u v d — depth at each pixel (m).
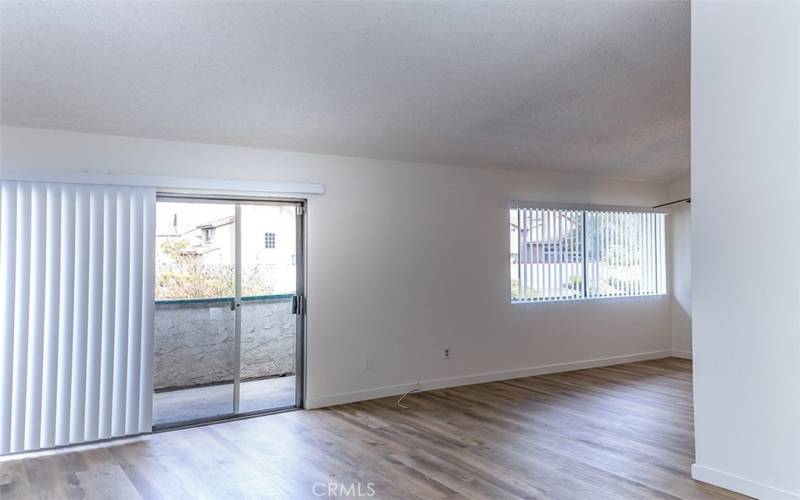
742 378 3.08
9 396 3.88
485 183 6.32
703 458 3.28
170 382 4.61
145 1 2.99
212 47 3.44
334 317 5.27
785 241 2.90
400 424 4.57
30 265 3.97
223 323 4.84
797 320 2.85
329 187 5.29
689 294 7.68
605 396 5.50
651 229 7.78
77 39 3.23
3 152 3.92
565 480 3.33
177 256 4.64
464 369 6.08
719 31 3.19
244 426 4.55
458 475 3.43
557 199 6.88
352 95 4.25
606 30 3.71
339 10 3.22
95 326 4.16
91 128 4.17
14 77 3.50
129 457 3.83
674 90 4.78
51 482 3.39
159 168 4.49
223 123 4.41
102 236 4.21
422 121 4.85
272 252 5.07
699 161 3.29
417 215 5.82
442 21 3.41
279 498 3.12
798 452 2.84
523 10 3.39
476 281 6.20
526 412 4.91
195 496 3.17
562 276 6.89
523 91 4.49
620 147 6.18
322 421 4.67
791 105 2.88
